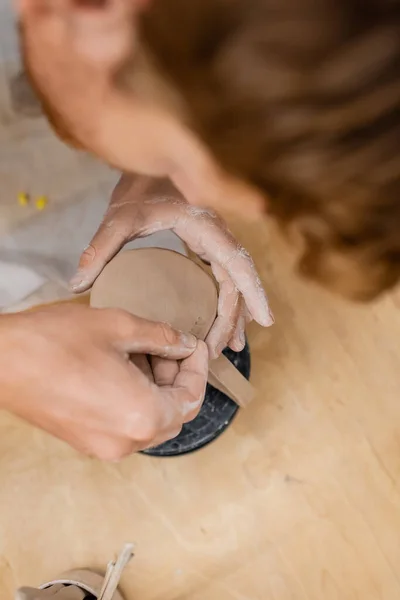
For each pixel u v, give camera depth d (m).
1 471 0.84
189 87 0.24
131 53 0.26
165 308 0.63
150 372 0.54
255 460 0.84
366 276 0.29
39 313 0.48
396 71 0.23
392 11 0.22
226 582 0.82
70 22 0.27
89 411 0.45
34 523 0.83
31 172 0.61
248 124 0.24
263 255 0.87
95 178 0.65
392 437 0.85
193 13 0.22
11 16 0.43
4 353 0.46
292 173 0.25
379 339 0.86
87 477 0.84
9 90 0.50
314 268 0.30
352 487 0.84
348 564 0.82
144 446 0.49
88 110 0.32
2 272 0.71
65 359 0.45
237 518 0.83
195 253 0.73
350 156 0.24
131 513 0.83
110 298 0.63
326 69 0.22
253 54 0.22
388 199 0.25
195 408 0.52
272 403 0.85
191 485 0.84
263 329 0.86
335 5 0.22
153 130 0.29
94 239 0.67
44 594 0.68
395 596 0.81
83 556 0.82
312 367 0.86
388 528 0.83
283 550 0.83
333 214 0.26
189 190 0.36
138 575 0.82
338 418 0.85
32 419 0.49
